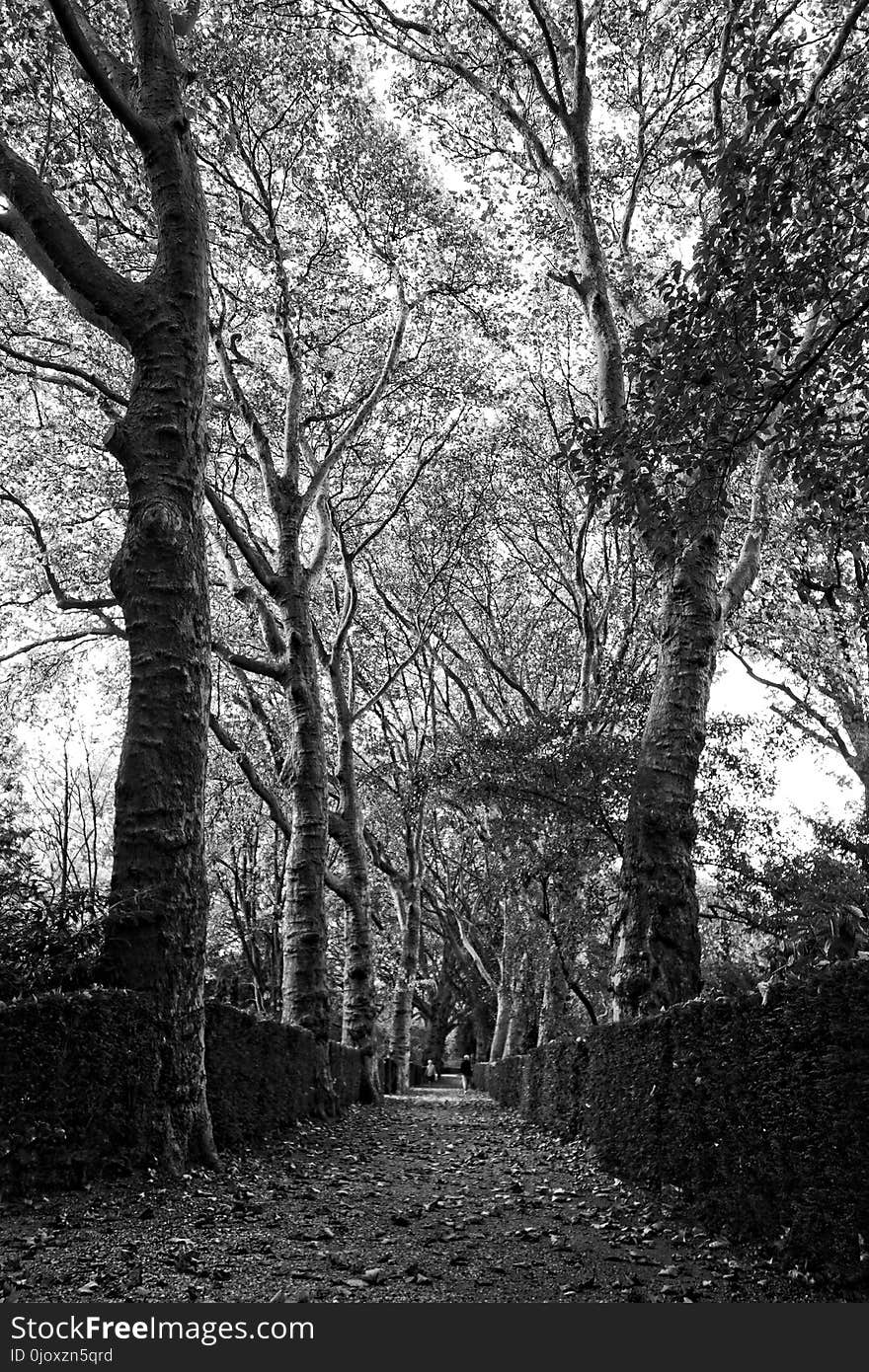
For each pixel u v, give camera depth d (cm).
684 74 1642
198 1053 764
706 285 582
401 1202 767
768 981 594
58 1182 606
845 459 641
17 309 1767
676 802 1098
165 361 879
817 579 1259
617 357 1313
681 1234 639
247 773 1889
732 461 637
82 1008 645
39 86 1270
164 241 913
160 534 834
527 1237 630
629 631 2162
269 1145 1031
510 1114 2012
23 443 1888
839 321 570
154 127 921
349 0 1584
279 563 1723
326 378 2012
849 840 1545
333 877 2138
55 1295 418
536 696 2822
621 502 675
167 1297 427
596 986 1891
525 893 1864
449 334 2142
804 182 558
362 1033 2236
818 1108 509
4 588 2033
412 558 2781
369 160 1822
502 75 1622
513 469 2534
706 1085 672
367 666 3058
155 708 802
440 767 1666
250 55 1557
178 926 764
